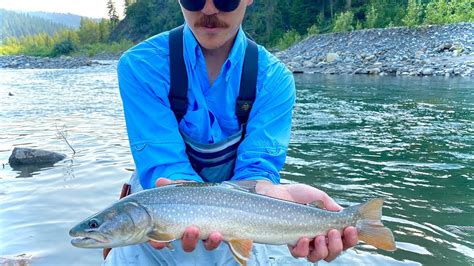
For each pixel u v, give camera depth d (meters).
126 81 0.98
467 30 9.12
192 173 0.93
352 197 1.71
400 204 1.64
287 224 0.83
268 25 20.44
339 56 9.41
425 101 4.28
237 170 0.98
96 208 1.55
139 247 0.97
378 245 0.85
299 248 0.84
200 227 0.79
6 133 2.86
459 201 1.67
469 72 6.71
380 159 2.25
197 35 0.94
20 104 4.34
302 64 9.30
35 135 2.79
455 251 1.28
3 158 2.20
